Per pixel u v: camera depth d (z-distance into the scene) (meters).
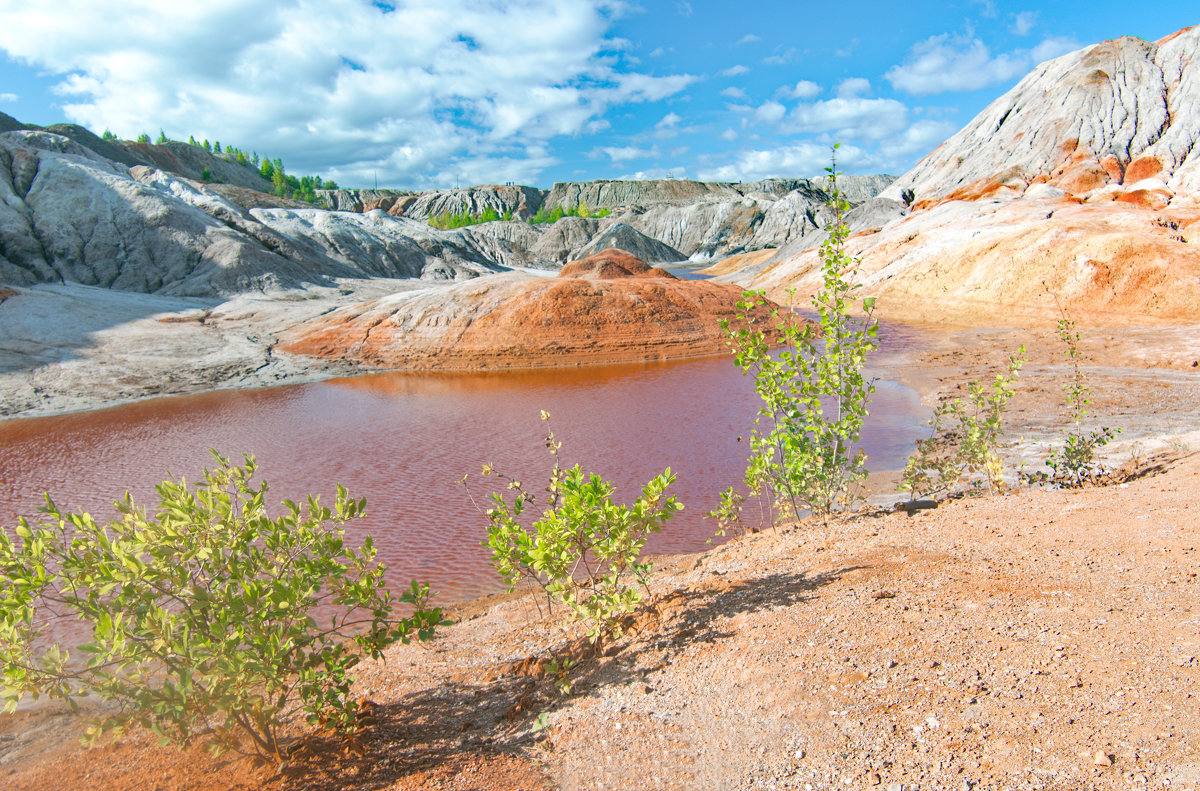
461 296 50.38
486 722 5.57
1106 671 3.96
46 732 6.38
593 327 47.50
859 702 4.28
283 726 5.92
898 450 19.22
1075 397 13.16
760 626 5.72
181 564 4.91
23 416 31.02
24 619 4.68
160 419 29.52
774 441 9.88
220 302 60.72
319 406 31.80
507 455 21.59
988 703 3.93
